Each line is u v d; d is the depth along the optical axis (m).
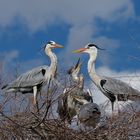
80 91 18.70
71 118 17.31
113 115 15.51
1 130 14.52
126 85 20.91
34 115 14.84
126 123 15.16
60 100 18.31
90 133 15.30
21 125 14.61
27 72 21.11
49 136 15.03
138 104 15.72
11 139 14.64
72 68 18.86
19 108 15.20
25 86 20.75
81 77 18.80
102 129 15.58
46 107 14.87
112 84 21.08
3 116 14.57
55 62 21.38
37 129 15.02
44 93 15.61
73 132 15.27
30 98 16.03
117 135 15.08
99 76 21.53
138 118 15.23
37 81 20.83
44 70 21.16
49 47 21.69
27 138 14.86
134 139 15.12
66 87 15.38
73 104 18.58
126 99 20.45
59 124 15.09
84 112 16.69
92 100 19.12
